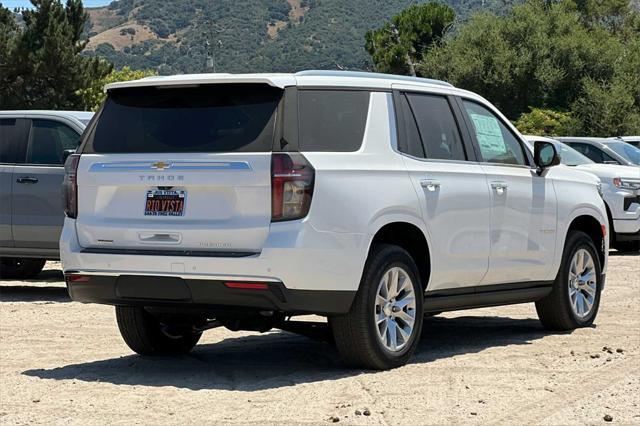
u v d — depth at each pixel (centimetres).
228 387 777
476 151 943
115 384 792
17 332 1067
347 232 783
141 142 812
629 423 666
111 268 805
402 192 835
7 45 3875
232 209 774
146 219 801
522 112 4822
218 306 791
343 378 799
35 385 791
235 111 791
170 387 775
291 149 773
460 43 5066
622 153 2159
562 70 4816
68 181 839
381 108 849
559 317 1048
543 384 780
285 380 798
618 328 1077
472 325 1112
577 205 1059
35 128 1385
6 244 1374
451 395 740
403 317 843
